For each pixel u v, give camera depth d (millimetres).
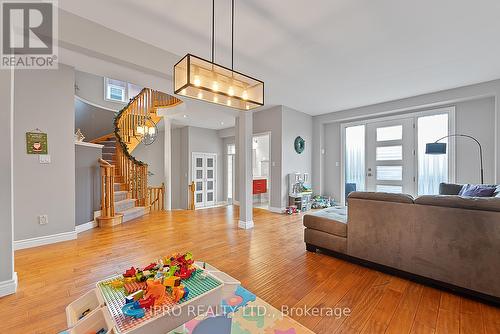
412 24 2346
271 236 3535
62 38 2193
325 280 2139
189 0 2004
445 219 1889
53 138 3107
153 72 2900
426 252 1983
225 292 1344
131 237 3451
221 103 2027
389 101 4992
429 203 1969
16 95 2840
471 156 4188
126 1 2018
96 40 2357
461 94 4098
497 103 3756
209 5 2068
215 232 3752
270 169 5656
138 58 2648
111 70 2992
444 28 2408
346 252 2514
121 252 2820
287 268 2400
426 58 3074
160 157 8203
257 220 4641
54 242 3139
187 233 3686
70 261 2531
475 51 2887
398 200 2143
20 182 2883
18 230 2877
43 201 3047
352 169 5891
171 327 1068
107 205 4172
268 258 2668
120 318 1007
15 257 2629
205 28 2418
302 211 5543
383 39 2621
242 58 3061
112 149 5855
